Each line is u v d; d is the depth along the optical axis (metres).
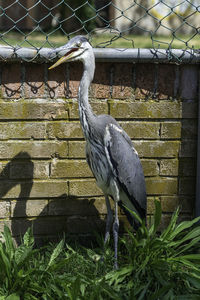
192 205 3.65
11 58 3.25
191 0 10.86
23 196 3.48
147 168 3.58
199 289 2.82
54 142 3.46
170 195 3.63
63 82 3.41
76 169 3.52
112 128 3.19
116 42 8.05
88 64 3.13
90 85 3.43
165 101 3.51
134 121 3.51
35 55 3.27
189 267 3.07
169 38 10.16
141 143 3.54
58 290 2.70
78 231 3.60
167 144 3.56
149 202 3.63
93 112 3.42
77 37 3.11
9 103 3.36
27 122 3.41
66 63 3.39
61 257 3.31
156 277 2.90
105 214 3.62
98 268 3.12
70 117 3.46
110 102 3.46
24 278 2.78
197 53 3.41
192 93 3.52
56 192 3.52
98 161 3.27
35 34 8.47
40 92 3.40
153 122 3.53
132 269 2.97
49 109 3.42
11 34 8.27
